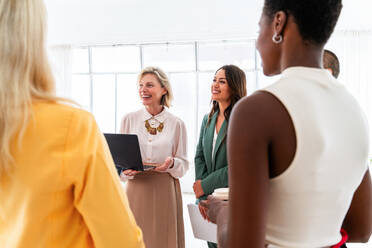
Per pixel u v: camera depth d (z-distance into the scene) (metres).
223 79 2.16
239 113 0.66
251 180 0.64
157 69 2.60
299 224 0.68
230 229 0.66
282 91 0.66
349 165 0.70
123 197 0.80
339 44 6.56
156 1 7.11
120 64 7.87
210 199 0.91
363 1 6.42
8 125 0.68
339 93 0.72
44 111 0.72
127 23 7.38
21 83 0.70
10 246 0.72
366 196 0.82
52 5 7.47
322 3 0.68
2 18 0.70
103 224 0.75
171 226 2.42
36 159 0.69
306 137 0.64
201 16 6.99
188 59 7.43
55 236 0.73
